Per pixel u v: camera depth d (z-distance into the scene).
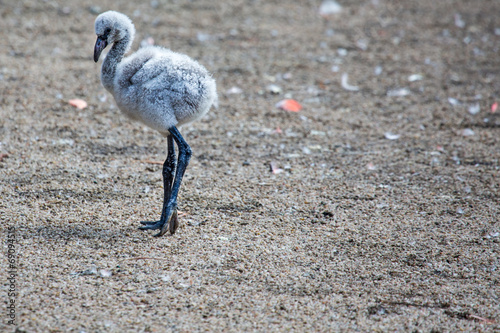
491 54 17.70
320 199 9.52
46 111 12.55
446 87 15.23
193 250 7.86
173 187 8.05
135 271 7.30
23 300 6.59
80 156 10.62
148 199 9.23
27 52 15.98
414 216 9.03
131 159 10.69
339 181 10.22
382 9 21.72
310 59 16.91
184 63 8.04
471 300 7.02
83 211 8.70
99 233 8.13
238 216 8.85
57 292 6.78
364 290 7.14
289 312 6.65
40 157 10.41
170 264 7.50
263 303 6.79
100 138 11.51
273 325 6.40
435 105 14.09
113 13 8.36
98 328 6.20
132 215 8.70
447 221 8.89
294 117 13.17
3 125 11.64
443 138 12.26
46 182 9.49
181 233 8.28
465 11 21.75
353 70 16.27
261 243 8.11
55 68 15.09
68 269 7.25
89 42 17.09
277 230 8.49
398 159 11.22
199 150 11.29
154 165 10.51
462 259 7.88
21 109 12.52
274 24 19.69
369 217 8.97
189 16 19.80
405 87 15.18
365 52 17.64
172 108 7.95
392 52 17.70
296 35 18.78
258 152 11.35
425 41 18.69
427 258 7.89
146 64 7.97
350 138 12.20
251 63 16.34
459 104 14.16
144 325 6.29
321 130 12.56
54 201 8.90
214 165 10.66
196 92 7.95
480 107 13.98
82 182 9.61
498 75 16.12
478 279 7.45
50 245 7.75
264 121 12.89
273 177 10.28
